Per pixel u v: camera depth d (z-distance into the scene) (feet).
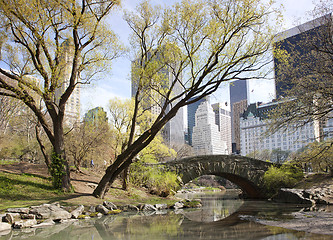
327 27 52.42
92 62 61.11
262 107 394.52
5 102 86.07
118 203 60.75
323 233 30.99
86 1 55.93
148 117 95.30
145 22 63.98
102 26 60.59
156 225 39.37
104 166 107.65
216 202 92.43
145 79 61.98
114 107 93.81
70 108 87.86
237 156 96.68
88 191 66.28
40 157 132.26
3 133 120.78
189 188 277.03
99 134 88.38
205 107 459.32
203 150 324.60
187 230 35.14
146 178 84.17
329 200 72.43
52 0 52.01
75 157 86.74
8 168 72.33
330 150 64.59
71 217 44.45
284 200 83.05
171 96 79.36
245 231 33.60
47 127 60.18
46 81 58.54
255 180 99.04
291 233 31.40
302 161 68.44
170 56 60.18
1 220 37.19
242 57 53.06
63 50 61.82
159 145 102.58
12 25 55.57
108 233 33.12
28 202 48.19
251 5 51.55
